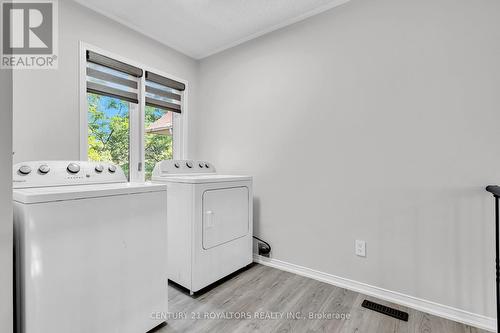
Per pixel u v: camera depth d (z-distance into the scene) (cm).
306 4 205
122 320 132
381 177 185
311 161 218
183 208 194
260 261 251
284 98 233
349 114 198
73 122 195
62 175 147
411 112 173
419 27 170
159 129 272
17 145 169
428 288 168
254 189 254
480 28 151
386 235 183
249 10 212
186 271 191
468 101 155
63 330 111
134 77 242
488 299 150
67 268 112
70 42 193
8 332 97
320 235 213
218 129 283
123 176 177
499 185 146
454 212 159
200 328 151
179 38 256
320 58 212
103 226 125
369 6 189
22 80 171
